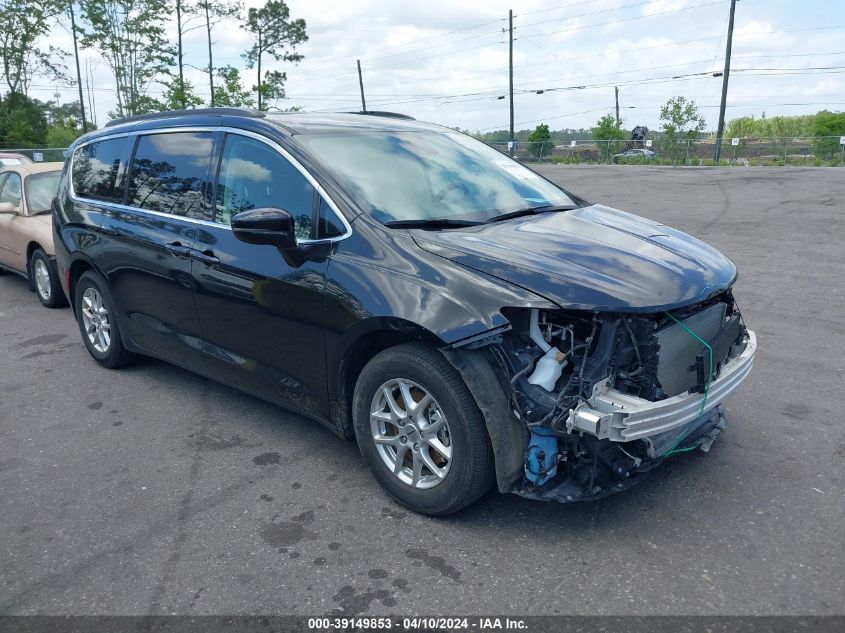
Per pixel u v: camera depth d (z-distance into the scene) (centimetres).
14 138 4756
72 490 390
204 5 3875
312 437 445
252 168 416
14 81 4794
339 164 389
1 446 448
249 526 347
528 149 5497
